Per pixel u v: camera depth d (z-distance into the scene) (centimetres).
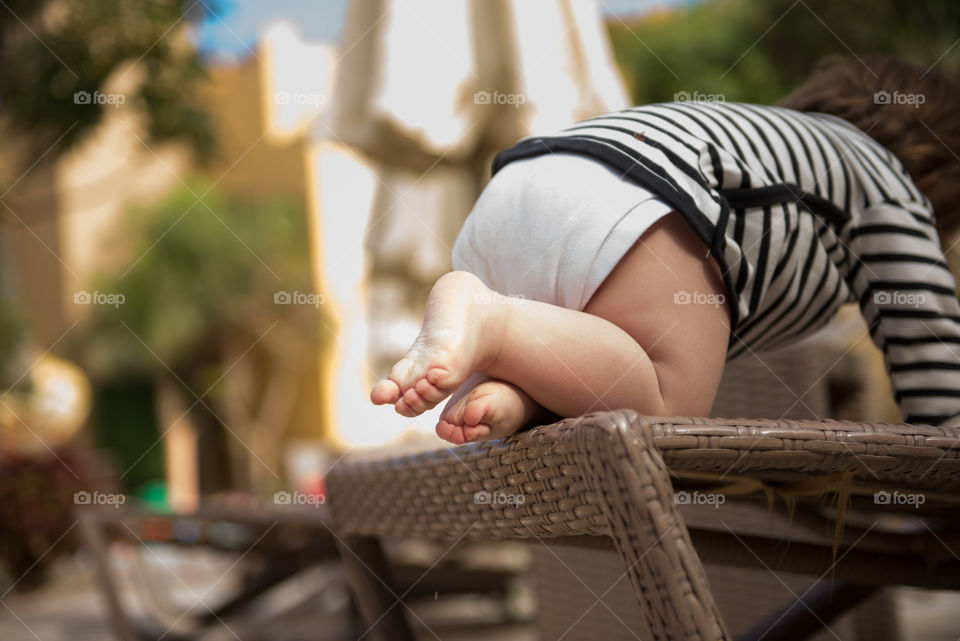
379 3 295
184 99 439
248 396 1502
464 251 114
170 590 403
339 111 297
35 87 410
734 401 182
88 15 406
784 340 121
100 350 1383
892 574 120
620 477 75
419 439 205
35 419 746
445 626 328
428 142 291
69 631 345
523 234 105
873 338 117
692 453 78
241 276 1445
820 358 176
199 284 1435
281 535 249
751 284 105
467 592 310
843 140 116
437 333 91
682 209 99
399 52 292
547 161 108
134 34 412
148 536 250
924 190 124
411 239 315
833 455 82
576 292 101
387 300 323
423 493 112
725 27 719
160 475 1416
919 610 268
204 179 1456
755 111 115
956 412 109
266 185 1376
